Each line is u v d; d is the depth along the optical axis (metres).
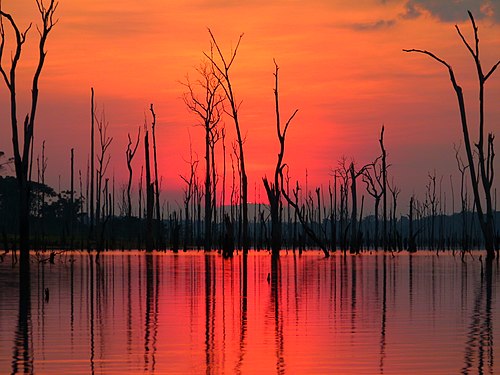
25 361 19.08
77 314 27.48
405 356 19.80
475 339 22.30
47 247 100.44
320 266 60.97
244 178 62.59
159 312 28.16
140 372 17.97
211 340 22.16
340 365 18.75
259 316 27.30
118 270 52.94
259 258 76.75
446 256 89.38
